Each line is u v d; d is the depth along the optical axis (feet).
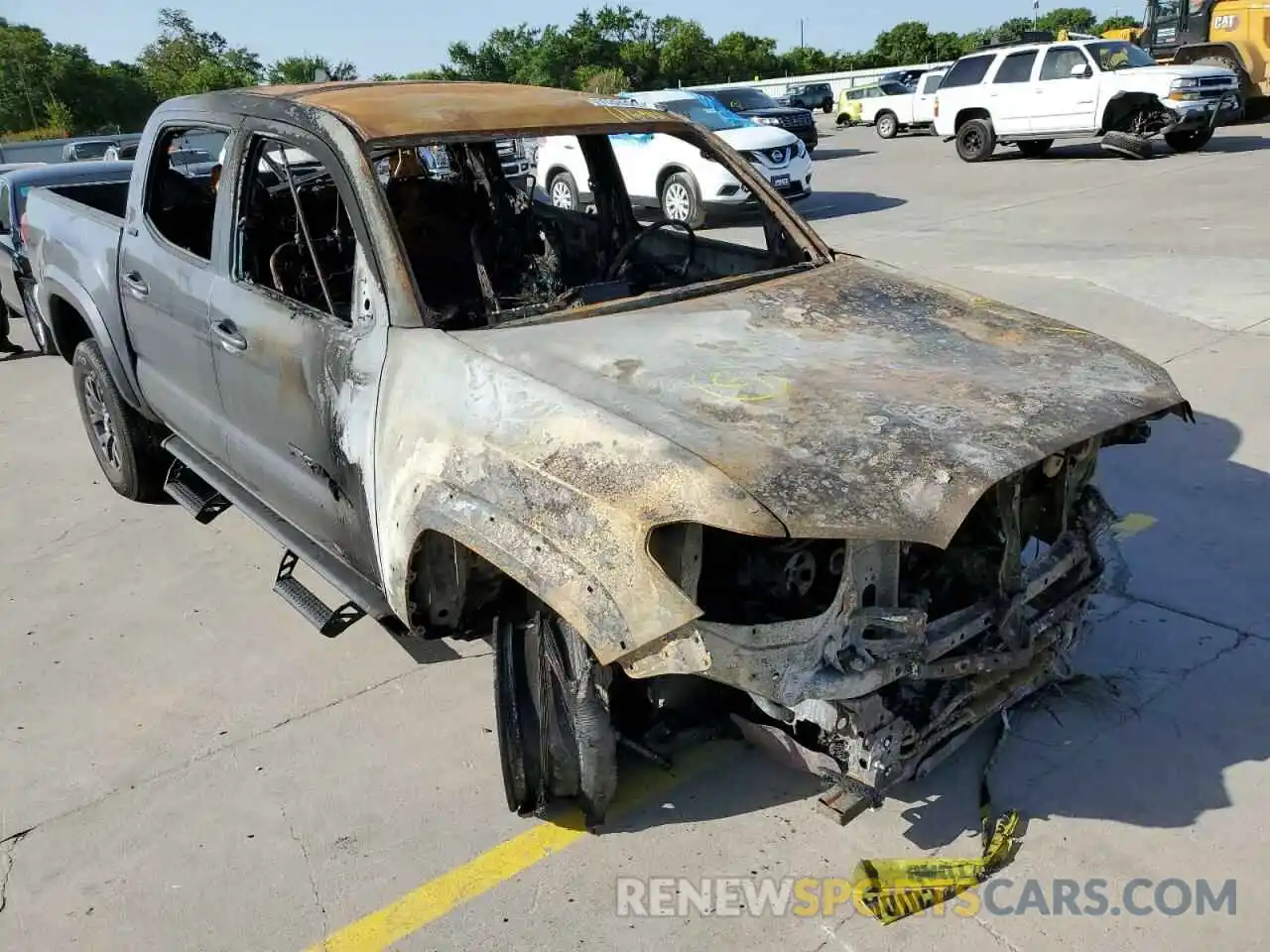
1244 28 63.98
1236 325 22.84
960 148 59.67
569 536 7.97
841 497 7.63
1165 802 9.77
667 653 7.59
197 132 14.01
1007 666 9.14
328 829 10.12
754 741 9.88
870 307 11.09
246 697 12.44
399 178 13.20
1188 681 11.50
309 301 12.44
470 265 13.30
